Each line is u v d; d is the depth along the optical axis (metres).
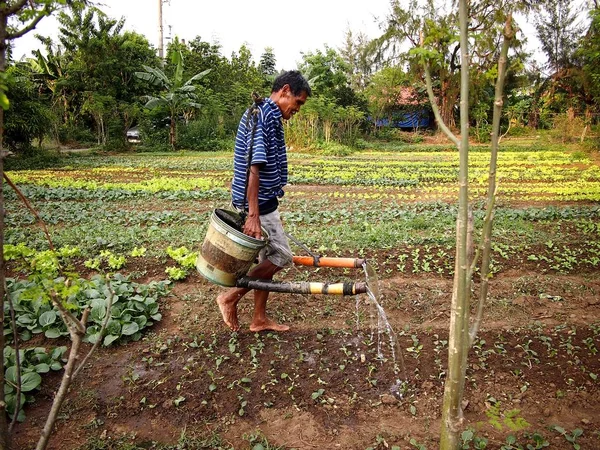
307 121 28.59
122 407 3.51
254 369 3.92
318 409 3.51
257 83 33.00
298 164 20.44
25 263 2.54
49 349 4.26
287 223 8.91
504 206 10.99
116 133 27.47
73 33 28.45
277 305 5.07
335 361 4.05
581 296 5.36
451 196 12.52
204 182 14.20
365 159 23.30
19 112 19.92
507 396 3.62
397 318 4.86
